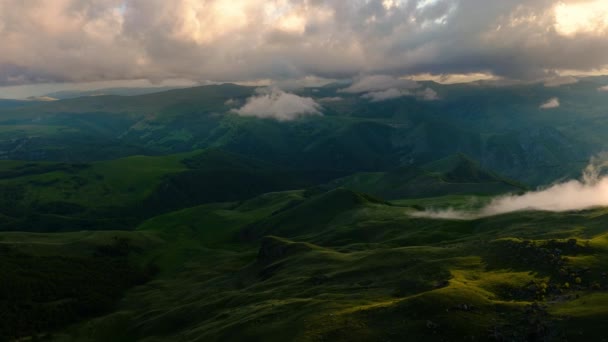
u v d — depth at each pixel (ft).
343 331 314.35
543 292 342.23
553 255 398.42
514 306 315.99
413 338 296.10
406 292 393.09
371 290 416.87
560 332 275.18
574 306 303.27
